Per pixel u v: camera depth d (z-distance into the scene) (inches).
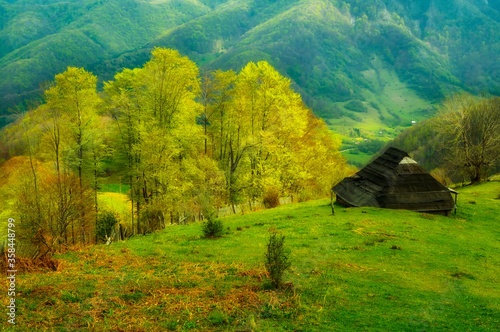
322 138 3112.7
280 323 620.1
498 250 1301.7
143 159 2064.5
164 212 2036.2
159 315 637.9
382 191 1845.5
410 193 1838.1
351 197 1929.1
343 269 940.0
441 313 698.8
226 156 2711.6
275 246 794.8
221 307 671.1
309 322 625.9
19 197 1763.0
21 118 2251.5
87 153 2171.5
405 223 1555.1
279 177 2304.4
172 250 1141.1
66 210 1692.9
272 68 2405.3
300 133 2395.4
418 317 668.1
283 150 2337.6
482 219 1856.5
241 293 737.0
